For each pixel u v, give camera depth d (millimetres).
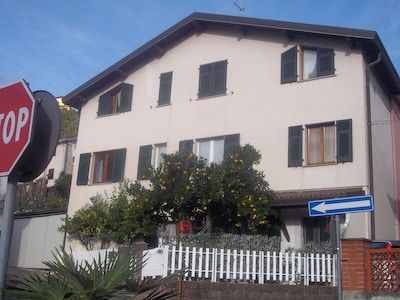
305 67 18000
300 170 17047
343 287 11180
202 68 19984
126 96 21750
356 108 16594
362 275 11055
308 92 17516
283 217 17125
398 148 20750
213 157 19047
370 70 17656
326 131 17094
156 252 11398
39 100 3582
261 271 11859
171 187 14133
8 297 3797
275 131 17844
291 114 17688
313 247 13008
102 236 19219
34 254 22891
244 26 18953
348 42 16891
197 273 11312
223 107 19109
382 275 11000
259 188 15047
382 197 17594
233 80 19156
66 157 37156
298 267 12344
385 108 19531
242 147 15578
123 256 4355
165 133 20281
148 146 20500
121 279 4176
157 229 15258
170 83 20656
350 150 16328
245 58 19109
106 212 19531
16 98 3635
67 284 3961
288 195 16344
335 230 7605
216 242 11820
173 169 14375
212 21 19484
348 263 11250
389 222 18172
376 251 11156
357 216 15727
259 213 14547
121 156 21172
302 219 16891
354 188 16031
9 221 3467
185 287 10680
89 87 22422
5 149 3596
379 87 18969
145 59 21609
